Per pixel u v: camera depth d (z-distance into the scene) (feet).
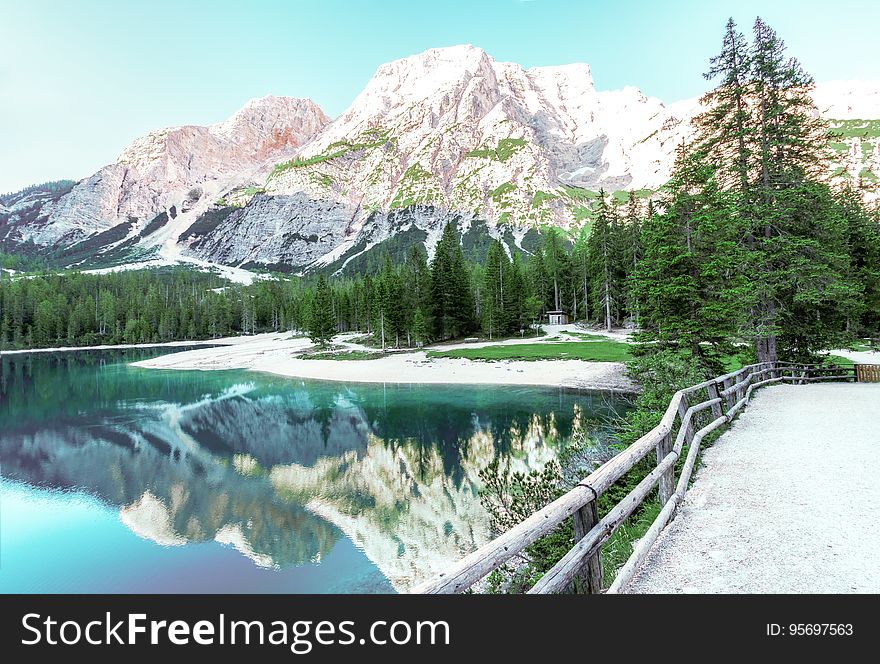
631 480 26.78
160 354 323.78
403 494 56.95
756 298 64.18
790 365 74.28
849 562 14.57
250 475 68.44
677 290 57.26
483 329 241.96
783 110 66.18
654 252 61.41
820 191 66.03
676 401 24.88
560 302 284.00
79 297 495.82
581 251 266.77
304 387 153.79
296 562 42.96
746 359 73.05
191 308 491.31
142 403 132.16
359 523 49.93
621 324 217.15
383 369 180.14
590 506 12.93
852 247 90.89
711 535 17.25
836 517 18.04
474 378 148.05
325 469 68.90
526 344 204.03
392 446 78.54
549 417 90.84
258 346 319.06
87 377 200.95
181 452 82.33
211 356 267.80
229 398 136.56
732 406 42.93
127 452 83.25
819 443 30.12
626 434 37.35
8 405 135.03
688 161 63.21
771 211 65.67
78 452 83.87
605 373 131.85
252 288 589.73
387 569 40.55
